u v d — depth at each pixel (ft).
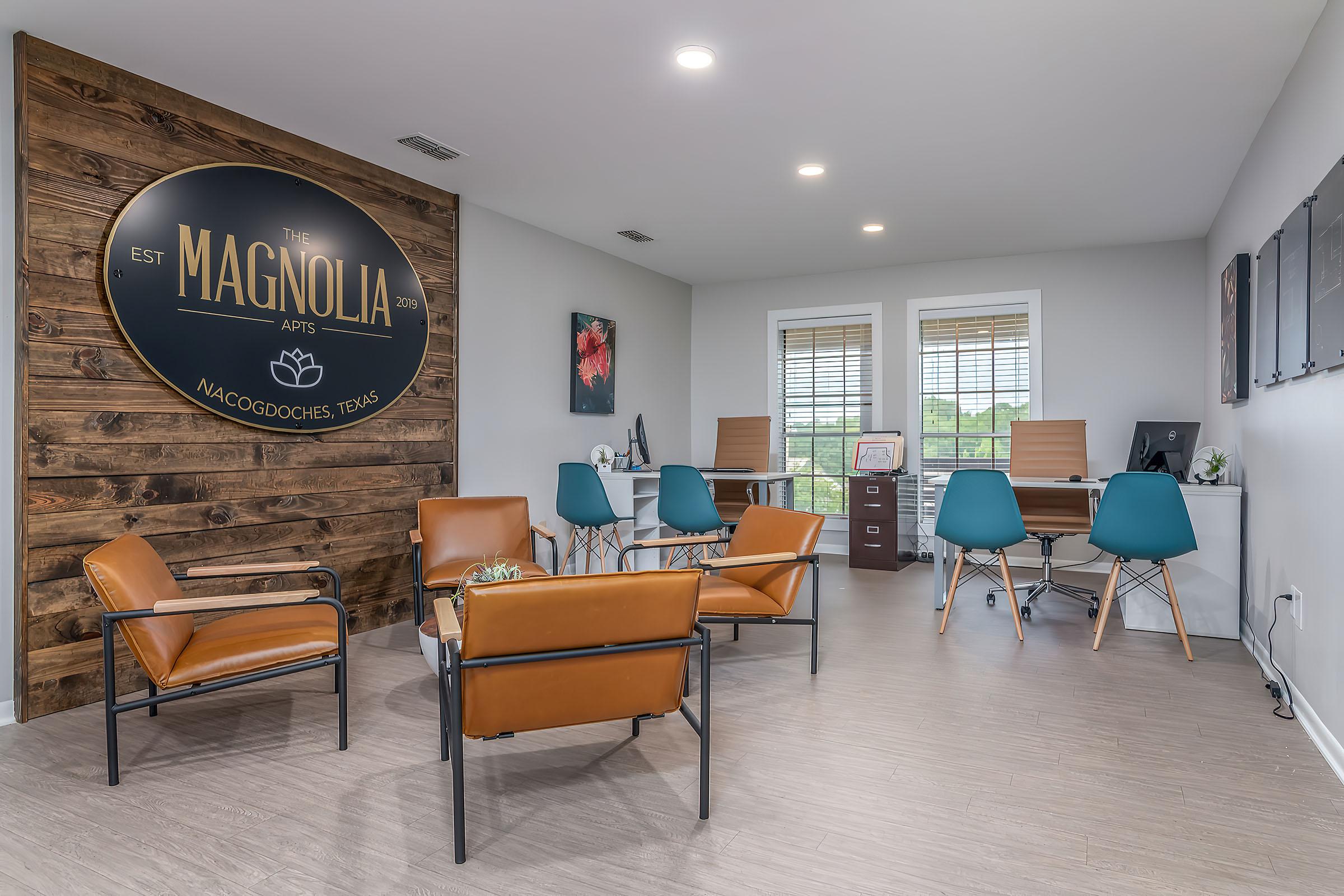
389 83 10.52
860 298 22.25
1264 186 11.68
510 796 7.26
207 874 5.96
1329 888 5.75
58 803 7.16
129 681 10.22
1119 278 19.31
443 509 13.58
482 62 9.93
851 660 11.69
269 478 11.89
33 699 9.25
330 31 9.13
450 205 15.24
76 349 9.59
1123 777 7.66
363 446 13.43
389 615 13.94
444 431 15.12
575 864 6.08
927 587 17.35
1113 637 13.05
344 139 12.50
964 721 9.18
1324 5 8.51
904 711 9.53
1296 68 9.82
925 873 5.96
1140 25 8.96
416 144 12.71
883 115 11.52
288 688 10.49
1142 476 11.87
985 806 7.04
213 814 6.94
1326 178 8.29
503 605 6.02
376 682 10.75
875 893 5.69
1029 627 13.74
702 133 12.26
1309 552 9.05
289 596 8.07
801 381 23.16
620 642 6.56
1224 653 12.09
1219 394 15.99
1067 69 10.07
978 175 14.16
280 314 11.91
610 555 19.04
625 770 7.84
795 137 12.39
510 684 6.31
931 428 21.36
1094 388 19.56
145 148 10.32
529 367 17.52
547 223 17.51
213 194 11.04
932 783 7.53
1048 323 20.02
